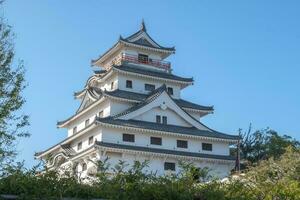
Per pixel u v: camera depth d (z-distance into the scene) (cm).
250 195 1365
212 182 1309
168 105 6638
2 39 1808
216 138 6538
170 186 1224
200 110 7112
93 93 6950
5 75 1723
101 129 6056
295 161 2766
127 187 1177
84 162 6162
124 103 6650
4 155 1596
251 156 8006
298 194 1472
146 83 7094
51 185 1115
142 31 7475
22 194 1065
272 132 8206
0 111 1666
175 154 6184
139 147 6059
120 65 7006
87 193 1141
